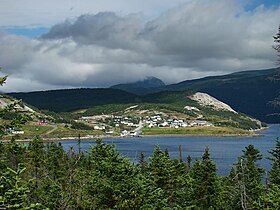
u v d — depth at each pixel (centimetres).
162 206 2253
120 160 2231
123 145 18088
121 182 2106
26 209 1094
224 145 18025
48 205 1596
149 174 2800
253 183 3188
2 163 1313
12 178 1187
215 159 11612
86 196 1928
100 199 2056
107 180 2081
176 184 3319
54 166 3988
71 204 1767
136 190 2094
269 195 1952
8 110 1346
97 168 2233
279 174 3244
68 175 1667
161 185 3189
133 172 2180
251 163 3578
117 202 2052
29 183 1200
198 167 3416
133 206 2059
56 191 1709
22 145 1404
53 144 4912
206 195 3272
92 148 2519
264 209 1916
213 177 3328
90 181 2047
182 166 4078
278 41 1941
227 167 9525
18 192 1098
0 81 1379
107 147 2495
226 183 4081
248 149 3841
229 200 3378
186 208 2966
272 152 3469
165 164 3206
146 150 14725
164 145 18100
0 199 1062
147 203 2147
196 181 3303
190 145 18238
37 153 3944
